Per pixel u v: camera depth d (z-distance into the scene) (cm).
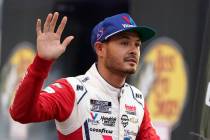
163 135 1692
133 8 1820
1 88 2336
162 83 1708
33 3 2227
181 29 1664
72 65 2291
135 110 926
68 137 888
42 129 2225
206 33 902
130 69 892
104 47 905
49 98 850
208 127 883
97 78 901
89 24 2292
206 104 886
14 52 2292
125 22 896
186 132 1620
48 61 817
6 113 2306
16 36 2283
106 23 902
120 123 907
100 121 892
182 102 1641
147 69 1736
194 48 1612
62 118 870
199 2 1612
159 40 1723
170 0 1705
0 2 2330
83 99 883
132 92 934
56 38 830
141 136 943
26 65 2238
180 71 1655
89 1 2242
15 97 815
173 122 1666
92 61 2295
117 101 908
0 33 2333
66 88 877
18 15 2275
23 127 2264
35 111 821
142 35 910
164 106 1694
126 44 897
